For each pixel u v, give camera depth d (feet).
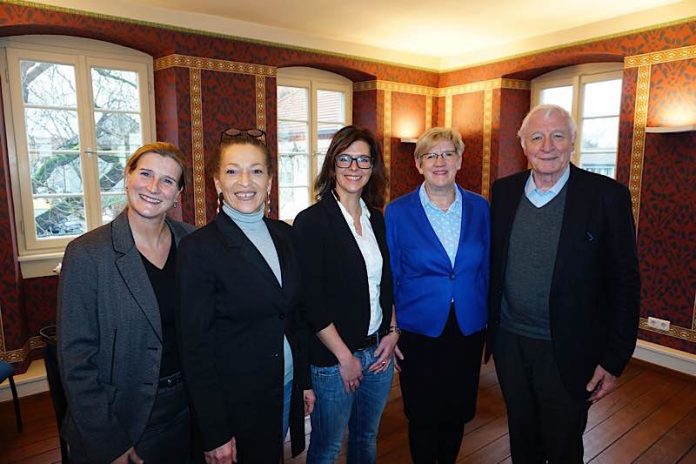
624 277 5.23
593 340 5.42
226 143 4.43
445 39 15.34
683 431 8.86
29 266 11.39
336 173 5.42
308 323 5.15
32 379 10.55
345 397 5.35
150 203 4.42
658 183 12.10
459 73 17.56
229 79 13.61
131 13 11.84
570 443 5.58
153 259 4.63
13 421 9.37
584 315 5.35
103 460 4.16
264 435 4.41
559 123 5.26
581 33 13.62
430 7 12.12
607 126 14.53
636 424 9.11
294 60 14.80
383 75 16.83
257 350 4.30
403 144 17.76
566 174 5.52
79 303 4.17
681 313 11.89
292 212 16.53
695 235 11.54
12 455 8.16
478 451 8.07
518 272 5.64
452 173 5.89
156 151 4.52
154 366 4.38
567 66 15.29
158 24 12.28
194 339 4.05
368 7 12.17
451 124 18.03
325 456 5.44
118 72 12.78
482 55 16.66
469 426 8.87
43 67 11.59
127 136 13.09
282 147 16.07
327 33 14.78
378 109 16.89
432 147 5.85
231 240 4.28
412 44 16.02
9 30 10.68
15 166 11.28
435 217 6.09
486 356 6.54
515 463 6.10
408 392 6.37
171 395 4.60
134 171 4.45
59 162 11.98
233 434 4.31
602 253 5.36
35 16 10.58
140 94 13.17
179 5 12.05
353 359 5.19
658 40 11.94
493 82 16.39
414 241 6.05
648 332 12.51
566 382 5.40
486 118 16.74
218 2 11.83
